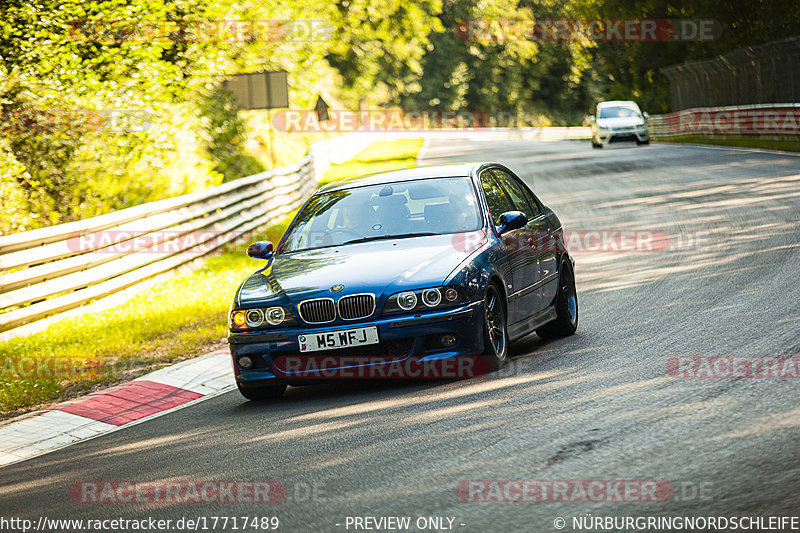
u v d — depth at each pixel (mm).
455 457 12867
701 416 13398
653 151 88250
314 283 18359
